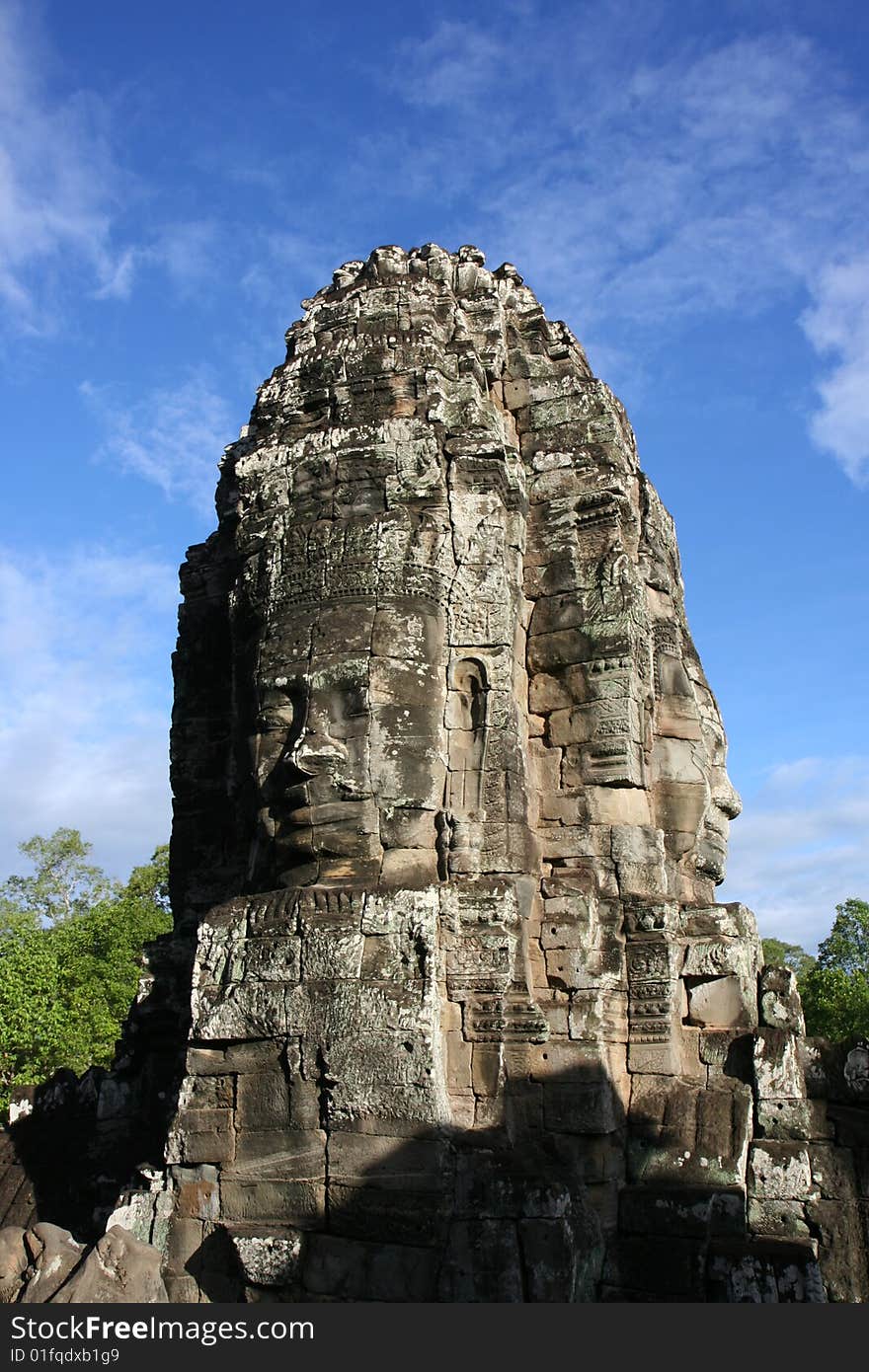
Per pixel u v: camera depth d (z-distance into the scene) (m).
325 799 9.15
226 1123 8.52
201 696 12.69
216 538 13.32
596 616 10.65
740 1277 8.12
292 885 9.20
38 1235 7.85
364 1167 7.84
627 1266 8.40
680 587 13.41
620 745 10.26
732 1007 9.70
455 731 9.67
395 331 11.17
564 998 9.23
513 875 9.20
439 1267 7.42
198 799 12.34
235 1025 8.66
